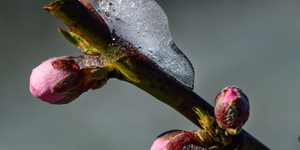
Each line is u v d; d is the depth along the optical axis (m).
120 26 0.18
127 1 0.18
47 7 0.17
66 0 0.17
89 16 0.18
